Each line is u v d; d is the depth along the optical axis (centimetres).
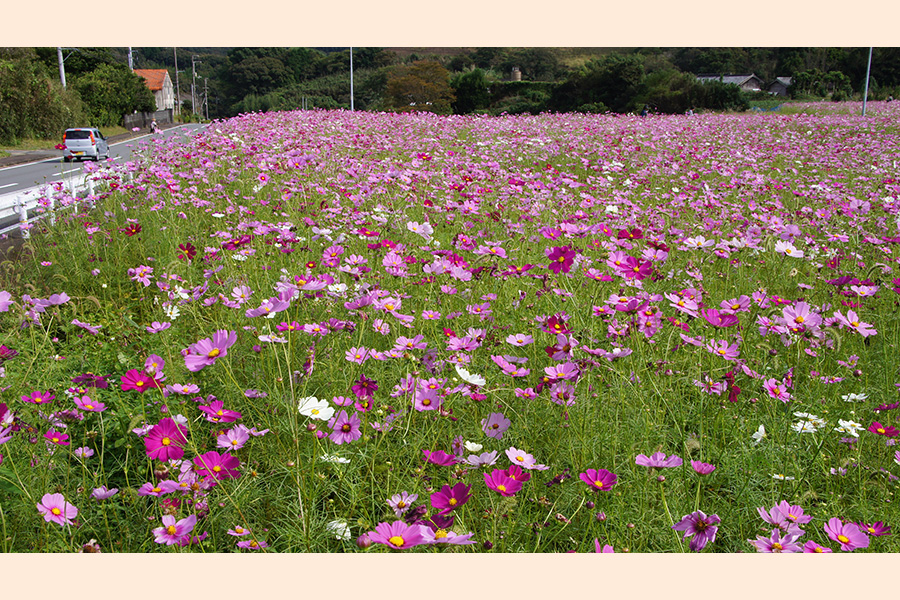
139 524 185
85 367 269
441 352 238
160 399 230
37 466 191
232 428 197
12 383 244
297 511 181
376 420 201
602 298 274
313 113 1546
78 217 516
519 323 290
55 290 392
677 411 225
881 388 255
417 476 177
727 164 870
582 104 3931
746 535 185
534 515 185
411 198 505
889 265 375
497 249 285
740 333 258
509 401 232
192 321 318
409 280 314
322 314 266
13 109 2633
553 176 697
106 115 3653
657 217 503
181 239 443
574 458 198
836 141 1240
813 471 203
